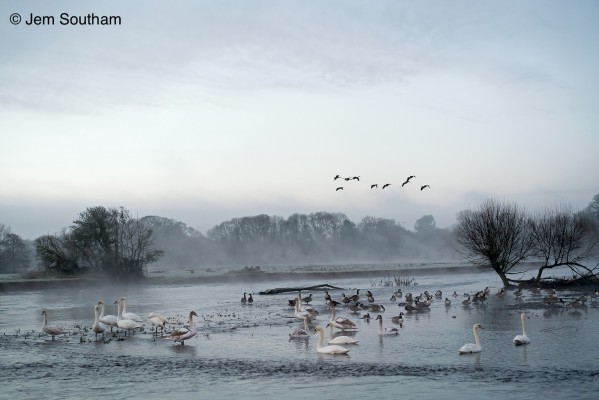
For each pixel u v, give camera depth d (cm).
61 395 2234
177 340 3334
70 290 8825
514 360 2717
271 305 6050
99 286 9531
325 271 12838
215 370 2627
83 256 9819
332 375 2491
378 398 2117
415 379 2388
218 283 10512
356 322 4369
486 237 7250
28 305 6347
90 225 9600
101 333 3816
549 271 12331
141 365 2759
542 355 2819
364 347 3172
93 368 2705
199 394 2223
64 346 3347
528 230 7544
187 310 5538
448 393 2162
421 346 3164
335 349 2980
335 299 6719
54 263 9931
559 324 3903
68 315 5216
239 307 5838
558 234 7275
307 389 2261
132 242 10362
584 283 7100
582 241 8356
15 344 3441
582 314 4491
